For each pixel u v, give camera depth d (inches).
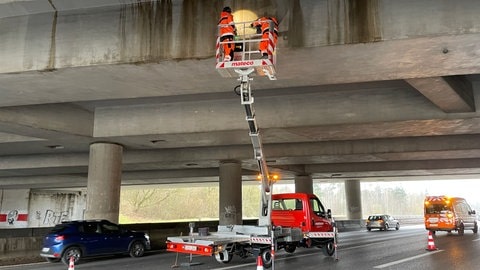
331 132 726.5
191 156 1063.6
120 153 796.0
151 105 719.7
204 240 486.9
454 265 510.3
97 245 625.9
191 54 394.6
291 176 1619.1
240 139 772.0
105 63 408.5
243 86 357.7
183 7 405.7
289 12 384.2
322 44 373.4
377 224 1520.7
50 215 2219.5
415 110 637.3
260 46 351.9
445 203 1105.4
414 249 721.6
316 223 617.0
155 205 3580.2
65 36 420.5
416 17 360.2
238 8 388.5
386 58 405.4
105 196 747.4
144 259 644.7
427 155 1039.6
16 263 613.0
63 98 542.3
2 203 2073.1
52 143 816.9
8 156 1131.3
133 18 412.8
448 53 393.1
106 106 724.7
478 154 1023.0
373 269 486.3
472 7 351.9
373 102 650.8
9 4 402.3
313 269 491.8
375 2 371.2
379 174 1579.7
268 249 516.7
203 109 698.8
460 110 619.8
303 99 671.8
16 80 453.7
